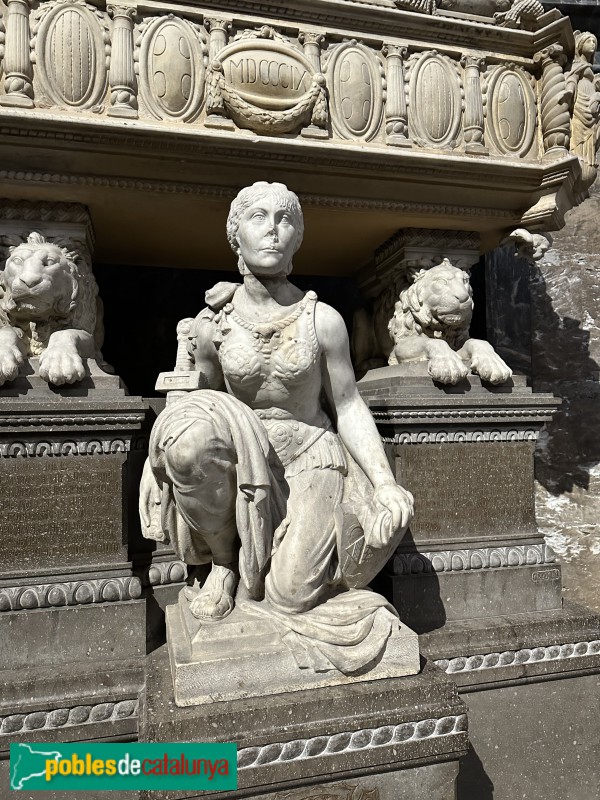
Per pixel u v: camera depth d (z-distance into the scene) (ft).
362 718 4.68
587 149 7.95
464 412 7.09
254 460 4.83
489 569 7.13
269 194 5.34
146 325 10.94
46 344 6.51
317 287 11.89
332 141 7.04
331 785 4.62
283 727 4.53
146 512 5.49
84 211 7.22
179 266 10.01
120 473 6.17
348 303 11.97
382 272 9.34
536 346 11.27
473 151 7.57
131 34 6.41
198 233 8.38
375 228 8.47
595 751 6.93
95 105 6.34
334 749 4.60
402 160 7.09
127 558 6.28
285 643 4.85
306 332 5.32
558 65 7.77
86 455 6.05
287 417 5.59
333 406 5.82
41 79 6.15
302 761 4.53
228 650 4.77
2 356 5.80
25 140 6.11
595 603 10.85
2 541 5.79
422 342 7.78
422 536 7.07
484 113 7.73
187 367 6.00
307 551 5.07
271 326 5.29
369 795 4.69
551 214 7.99
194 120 6.63
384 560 5.22
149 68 6.45
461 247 8.70
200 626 4.90
